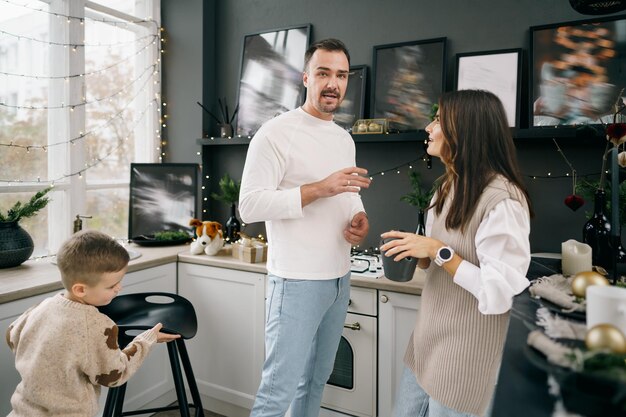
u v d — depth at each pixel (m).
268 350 1.60
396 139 2.24
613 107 1.94
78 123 2.57
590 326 0.64
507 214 1.06
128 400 2.24
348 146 1.75
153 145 3.02
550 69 2.07
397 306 1.91
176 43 2.99
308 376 1.79
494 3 2.23
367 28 2.54
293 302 1.53
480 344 1.11
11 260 2.04
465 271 1.09
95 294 1.31
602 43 1.98
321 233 1.56
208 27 2.94
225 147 2.98
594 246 1.39
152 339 1.45
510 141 1.17
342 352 2.07
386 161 2.49
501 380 0.56
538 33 2.11
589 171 2.06
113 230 2.84
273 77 2.77
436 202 1.31
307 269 1.53
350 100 2.54
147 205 2.78
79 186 2.59
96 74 2.68
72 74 2.53
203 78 2.91
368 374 2.00
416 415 1.31
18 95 2.29
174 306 1.83
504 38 2.22
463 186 1.15
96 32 2.67
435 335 1.19
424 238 1.19
